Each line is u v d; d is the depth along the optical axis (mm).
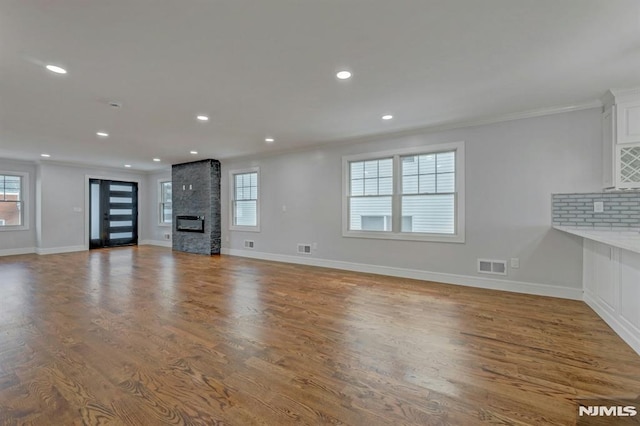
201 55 2439
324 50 2385
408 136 4910
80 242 8211
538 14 1940
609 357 2301
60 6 1807
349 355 2344
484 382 1979
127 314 3203
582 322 3000
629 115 3150
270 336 2678
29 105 3520
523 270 4043
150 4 1807
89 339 2594
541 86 3094
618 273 2734
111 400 1781
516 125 4043
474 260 4371
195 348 2443
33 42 2205
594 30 2115
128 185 9336
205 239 7469
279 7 1859
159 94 3229
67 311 3287
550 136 3846
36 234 7668
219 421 1614
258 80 2914
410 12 1921
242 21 2000
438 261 4676
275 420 1627
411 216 4965
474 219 4355
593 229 3539
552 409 1707
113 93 3188
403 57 2500
